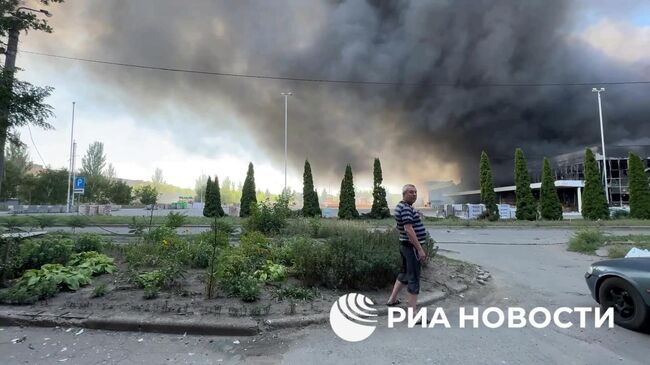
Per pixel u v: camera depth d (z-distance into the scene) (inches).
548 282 332.5
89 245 348.5
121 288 258.2
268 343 185.8
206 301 234.4
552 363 162.4
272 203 565.0
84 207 1977.1
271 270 283.7
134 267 309.9
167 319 202.4
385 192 1346.0
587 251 520.4
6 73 326.0
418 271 225.5
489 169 1232.8
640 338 193.8
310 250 286.7
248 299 235.8
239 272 265.4
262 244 360.8
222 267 246.1
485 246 596.1
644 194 1171.9
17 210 2175.2
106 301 232.1
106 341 186.4
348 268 270.5
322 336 195.3
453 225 1015.6
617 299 216.7
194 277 289.3
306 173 1392.7
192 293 248.2
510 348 179.8
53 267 271.0
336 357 169.0
